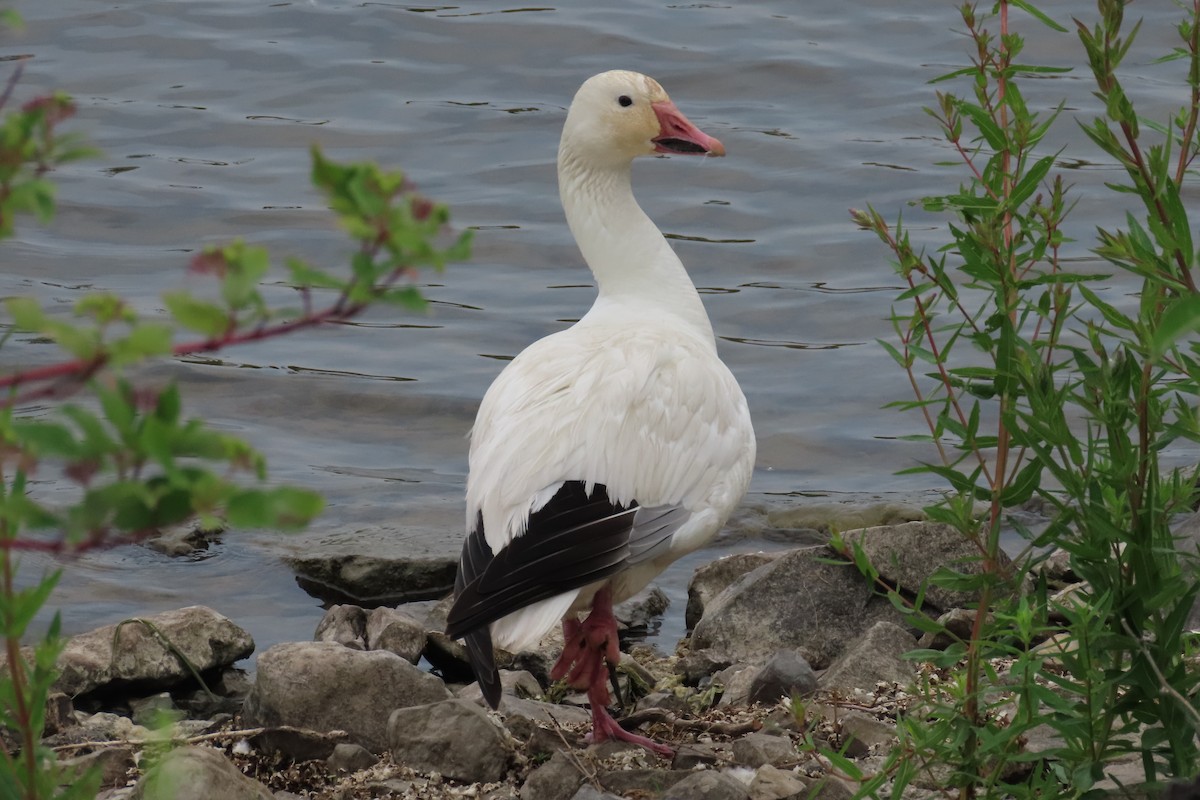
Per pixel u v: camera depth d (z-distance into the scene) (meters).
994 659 9.99
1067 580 12.42
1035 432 6.82
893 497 15.26
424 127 23.69
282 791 8.97
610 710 10.72
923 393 17.12
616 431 9.18
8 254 20.00
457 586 8.72
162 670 11.19
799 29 26.92
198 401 17.23
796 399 17.19
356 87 24.97
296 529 3.87
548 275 20.06
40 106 3.79
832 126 23.67
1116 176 21.64
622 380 9.38
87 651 11.05
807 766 8.80
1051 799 6.82
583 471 9.00
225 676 11.61
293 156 22.86
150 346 3.40
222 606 13.22
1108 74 6.47
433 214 3.51
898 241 7.18
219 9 27.80
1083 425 16.09
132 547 14.13
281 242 20.52
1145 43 25.45
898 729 7.12
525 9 27.75
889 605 11.77
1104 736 6.76
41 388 3.51
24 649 9.77
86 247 20.34
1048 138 22.89
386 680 9.63
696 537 9.62
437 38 26.53
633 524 9.13
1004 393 7.02
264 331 3.53
